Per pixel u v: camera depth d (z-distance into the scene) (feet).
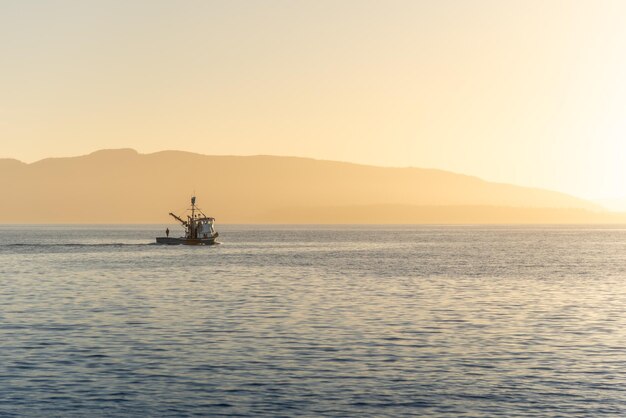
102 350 191.72
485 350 194.39
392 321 242.99
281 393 150.61
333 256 645.10
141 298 306.55
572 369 172.65
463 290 345.31
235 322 239.71
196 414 136.77
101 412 137.90
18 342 202.49
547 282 391.86
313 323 238.07
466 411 139.54
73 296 313.53
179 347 196.13
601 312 268.62
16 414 136.56
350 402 144.77
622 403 144.97
